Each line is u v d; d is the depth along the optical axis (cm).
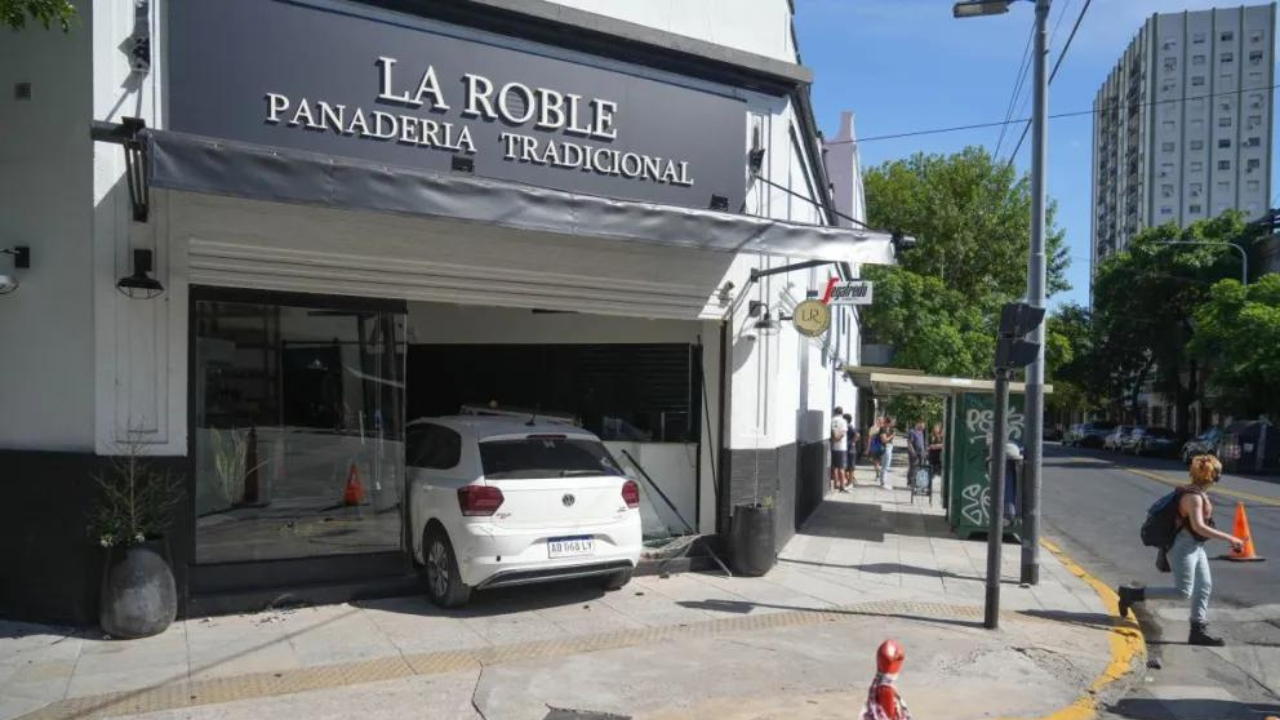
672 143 1012
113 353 735
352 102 838
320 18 825
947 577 1083
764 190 1087
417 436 925
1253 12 10638
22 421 758
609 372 1137
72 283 742
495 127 907
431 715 586
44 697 598
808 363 1519
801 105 1191
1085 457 4362
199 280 778
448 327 1229
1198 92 10825
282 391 838
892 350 3167
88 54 740
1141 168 11188
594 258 971
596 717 591
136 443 739
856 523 1539
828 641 778
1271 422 3344
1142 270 4934
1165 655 810
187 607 773
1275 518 1745
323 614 809
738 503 1054
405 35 863
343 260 841
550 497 816
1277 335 3303
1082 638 831
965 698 659
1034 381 1060
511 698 619
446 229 891
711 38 1045
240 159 673
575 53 953
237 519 814
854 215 2486
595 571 836
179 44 767
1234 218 4812
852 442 2262
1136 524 1727
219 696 607
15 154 761
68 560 735
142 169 702
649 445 1098
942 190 3462
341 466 869
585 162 956
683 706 615
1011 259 3456
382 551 881
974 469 1393
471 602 864
